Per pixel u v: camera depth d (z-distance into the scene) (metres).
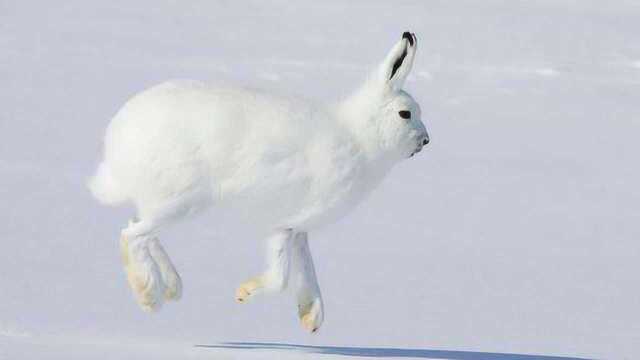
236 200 12.04
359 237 19.19
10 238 17.45
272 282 12.48
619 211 22.12
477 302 15.60
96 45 39.16
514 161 26.09
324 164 11.95
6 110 28.64
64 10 44.81
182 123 11.68
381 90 12.22
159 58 37.72
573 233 20.31
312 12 46.91
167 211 11.94
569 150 27.39
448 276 16.92
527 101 33.12
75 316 13.37
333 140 11.99
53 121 27.78
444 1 49.44
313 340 13.16
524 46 41.50
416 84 35.09
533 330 14.27
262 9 47.09
